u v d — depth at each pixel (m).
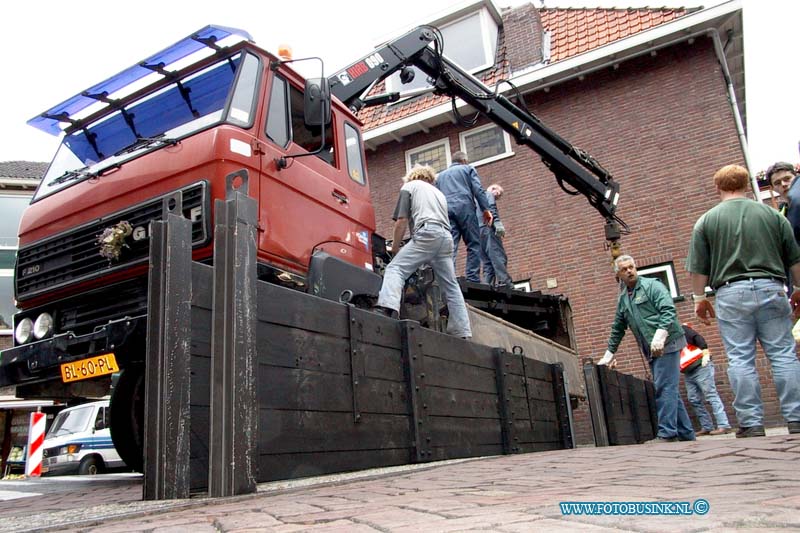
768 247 4.11
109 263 4.09
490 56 13.58
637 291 5.92
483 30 13.86
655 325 5.81
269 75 4.60
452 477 2.89
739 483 1.89
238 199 2.83
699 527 1.09
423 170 5.37
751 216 4.15
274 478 2.81
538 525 1.24
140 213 4.07
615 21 12.62
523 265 12.01
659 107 11.54
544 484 2.30
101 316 4.12
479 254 7.68
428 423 4.02
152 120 4.57
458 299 5.21
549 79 12.23
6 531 1.88
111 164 4.41
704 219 4.33
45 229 4.56
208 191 3.89
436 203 5.12
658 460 3.02
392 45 6.94
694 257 4.39
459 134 13.23
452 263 5.25
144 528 1.74
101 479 5.84
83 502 3.12
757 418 4.05
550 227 11.95
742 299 4.05
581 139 12.00
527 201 12.26
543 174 12.25
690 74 11.43
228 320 2.66
